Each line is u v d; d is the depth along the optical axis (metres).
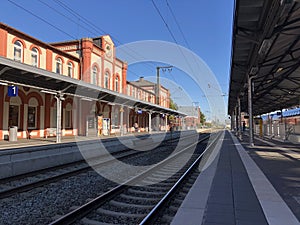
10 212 5.26
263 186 6.52
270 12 7.57
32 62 22.22
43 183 7.62
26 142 16.41
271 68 17.16
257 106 40.94
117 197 6.21
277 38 11.33
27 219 4.89
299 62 14.96
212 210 4.76
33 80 14.74
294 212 4.62
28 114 21.52
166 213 5.04
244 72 16.80
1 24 19.03
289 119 31.19
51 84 16.09
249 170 8.78
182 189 6.91
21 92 20.70
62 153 11.27
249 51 12.68
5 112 19.30
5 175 8.45
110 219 4.78
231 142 22.62
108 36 32.50
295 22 9.03
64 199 6.15
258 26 9.44
